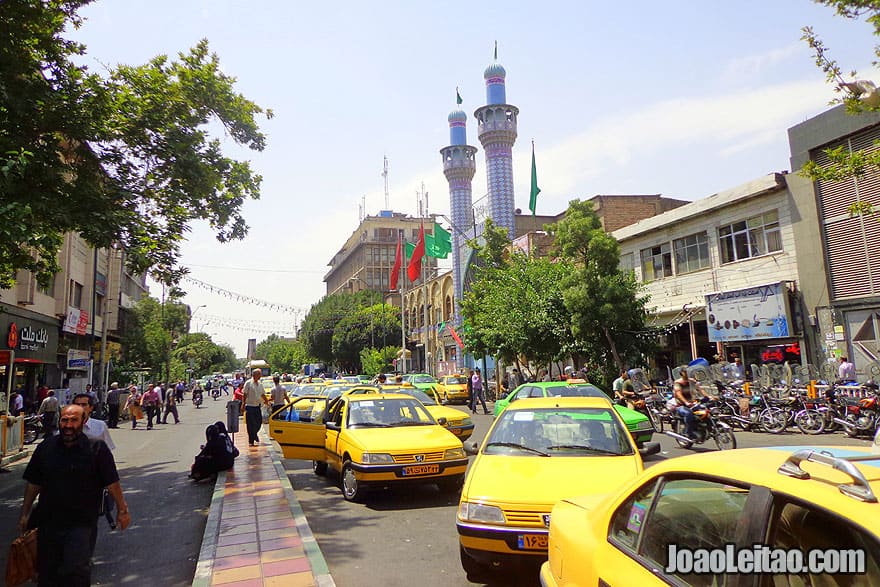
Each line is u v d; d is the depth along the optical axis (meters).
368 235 110.56
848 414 12.99
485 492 5.05
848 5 8.95
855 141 16.34
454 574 5.32
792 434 13.70
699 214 21.16
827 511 1.82
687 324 22.27
